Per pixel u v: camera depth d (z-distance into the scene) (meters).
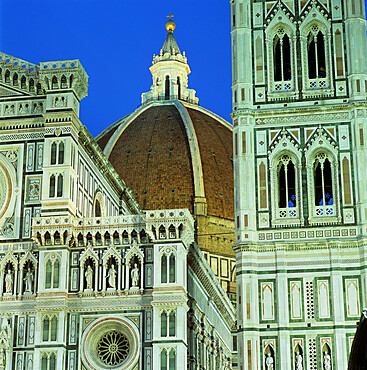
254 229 82.50
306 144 84.38
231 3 90.00
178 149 168.00
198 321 96.69
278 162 84.75
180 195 161.62
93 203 95.69
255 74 87.31
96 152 96.25
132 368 81.00
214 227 158.38
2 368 82.38
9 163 89.19
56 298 83.06
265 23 88.69
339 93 85.50
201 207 159.00
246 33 88.50
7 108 90.88
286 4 88.94
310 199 82.88
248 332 79.38
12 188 88.38
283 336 78.94
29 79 91.12
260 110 85.69
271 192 83.50
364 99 84.38
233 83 87.38
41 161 88.81
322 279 80.31
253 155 84.81
